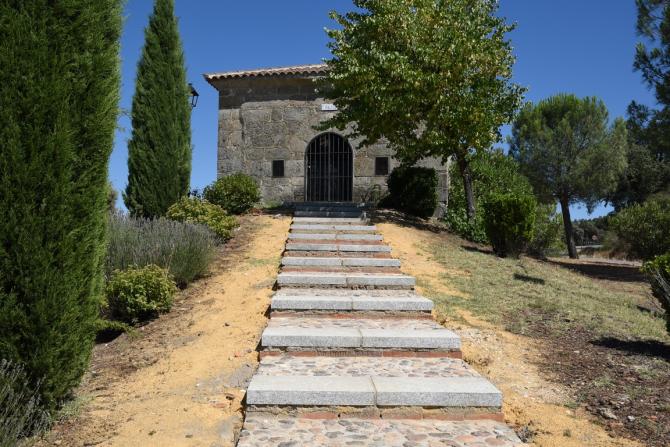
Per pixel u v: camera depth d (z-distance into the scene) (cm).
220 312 725
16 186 387
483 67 1300
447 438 382
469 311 752
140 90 1256
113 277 755
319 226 1221
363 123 1355
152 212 1230
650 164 3017
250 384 439
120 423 414
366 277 831
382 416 421
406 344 557
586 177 2398
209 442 382
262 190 1691
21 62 390
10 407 371
